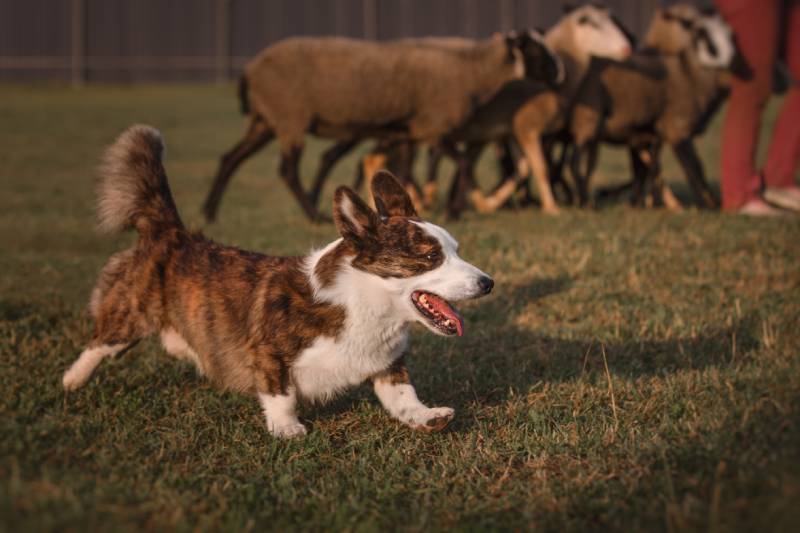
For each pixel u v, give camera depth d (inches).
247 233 391.5
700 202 461.4
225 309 182.2
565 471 157.2
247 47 1375.5
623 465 156.3
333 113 412.5
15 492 126.1
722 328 245.8
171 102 1131.3
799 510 117.2
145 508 133.6
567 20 448.8
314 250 187.9
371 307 172.9
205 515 136.6
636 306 269.4
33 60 1334.9
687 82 458.0
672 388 197.0
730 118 430.0
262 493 151.0
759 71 416.8
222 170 431.5
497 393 207.8
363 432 184.7
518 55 422.3
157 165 201.2
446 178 626.8
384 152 461.4
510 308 273.0
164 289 190.9
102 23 1347.2
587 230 382.0
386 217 178.7
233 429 183.3
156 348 229.8
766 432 149.3
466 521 141.0
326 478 159.3
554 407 194.4
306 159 743.1
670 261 321.4
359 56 408.2
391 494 152.9
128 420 183.2
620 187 508.1
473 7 1362.0
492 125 450.6
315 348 173.5
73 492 134.1
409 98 418.6
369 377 183.8
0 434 160.2
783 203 433.4
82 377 197.9
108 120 924.6
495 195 468.8
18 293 278.2
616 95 452.4
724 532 118.1
